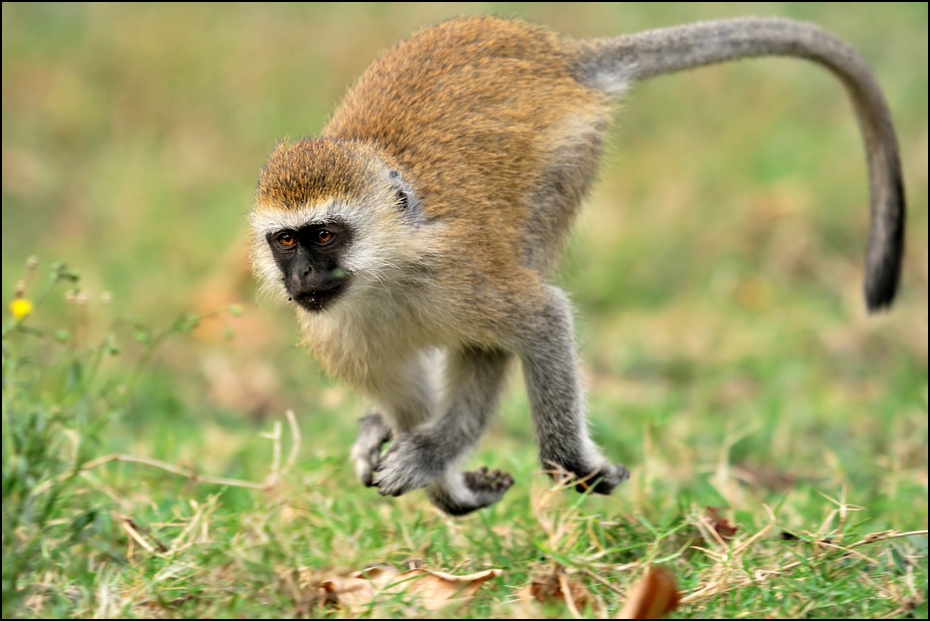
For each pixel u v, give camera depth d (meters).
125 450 12.11
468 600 7.93
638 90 23.44
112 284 18.44
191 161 22.27
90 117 23.41
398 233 9.48
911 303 17.80
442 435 9.88
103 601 7.79
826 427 13.80
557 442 9.78
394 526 9.81
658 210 20.17
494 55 10.72
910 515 10.55
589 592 7.98
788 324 17.23
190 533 8.81
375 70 10.84
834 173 20.58
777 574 8.27
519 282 9.80
